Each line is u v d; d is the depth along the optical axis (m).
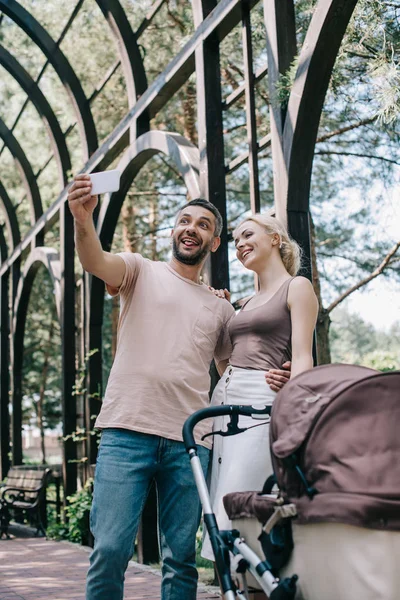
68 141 9.42
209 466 2.60
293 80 3.72
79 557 5.78
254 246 2.55
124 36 6.29
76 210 2.32
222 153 4.73
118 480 2.43
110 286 2.58
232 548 1.91
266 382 2.36
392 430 1.63
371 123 6.18
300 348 2.30
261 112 7.65
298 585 1.70
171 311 2.58
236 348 2.50
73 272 7.84
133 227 10.21
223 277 4.54
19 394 9.62
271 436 1.81
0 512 7.30
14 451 9.50
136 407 2.48
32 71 8.79
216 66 4.86
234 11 4.50
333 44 3.55
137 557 5.48
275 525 1.74
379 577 1.54
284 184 3.81
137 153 5.92
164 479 2.53
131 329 2.57
